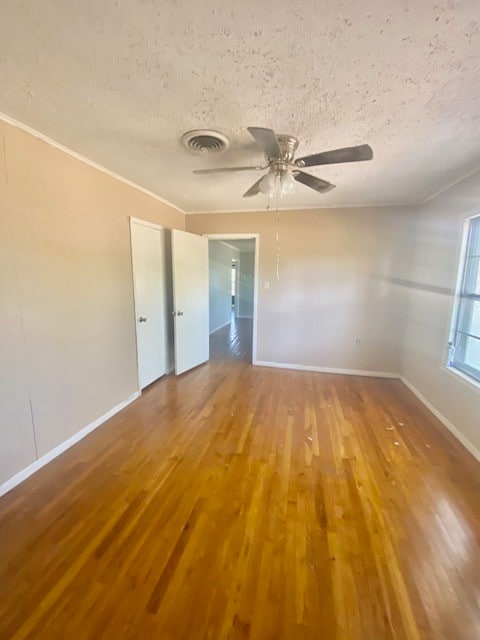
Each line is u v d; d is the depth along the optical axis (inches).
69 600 49.6
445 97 61.4
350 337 163.0
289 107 65.7
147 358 141.6
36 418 82.9
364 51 49.0
